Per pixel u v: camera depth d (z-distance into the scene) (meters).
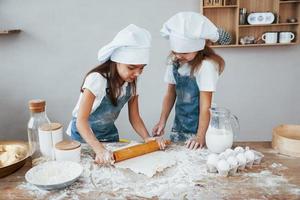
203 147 1.55
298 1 2.67
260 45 2.83
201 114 1.73
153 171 1.27
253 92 3.05
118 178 1.24
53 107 3.10
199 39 1.68
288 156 1.42
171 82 2.06
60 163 1.30
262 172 1.28
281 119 3.13
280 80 3.01
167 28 1.73
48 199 1.11
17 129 3.14
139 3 2.84
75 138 1.86
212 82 1.72
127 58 1.46
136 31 1.46
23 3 2.84
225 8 2.78
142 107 3.09
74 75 3.02
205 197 1.10
